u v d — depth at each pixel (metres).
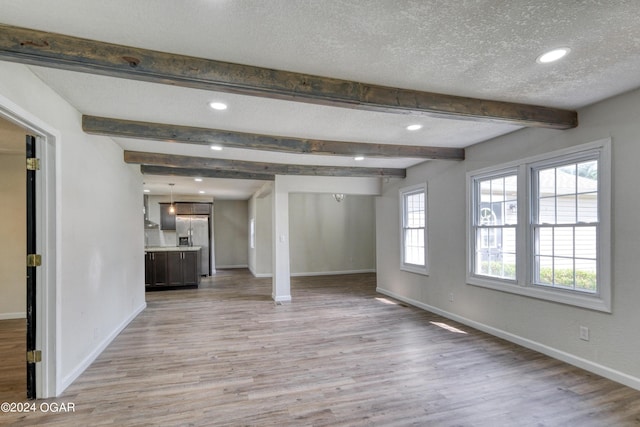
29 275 2.66
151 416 2.41
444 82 2.51
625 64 2.25
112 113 3.09
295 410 2.49
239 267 11.41
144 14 1.67
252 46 1.99
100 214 3.65
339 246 10.15
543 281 3.57
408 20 1.73
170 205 9.83
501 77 2.44
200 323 4.79
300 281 8.62
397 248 6.36
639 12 1.67
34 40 1.82
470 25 1.79
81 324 3.14
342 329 4.46
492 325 4.19
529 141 3.64
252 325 4.68
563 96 2.81
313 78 2.37
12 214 4.97
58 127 2.70
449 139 4.16
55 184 2.67
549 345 3.45
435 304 5.27
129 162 4.61
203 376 3.06
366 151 4.28
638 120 2.68
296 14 1.68
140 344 3.92
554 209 3.46
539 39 1.93
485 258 4.36
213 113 3.10
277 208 6.27
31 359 2.65
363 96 2.50
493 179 4.26
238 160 5.29
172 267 7.55
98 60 1.92
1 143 4.27
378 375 3.06
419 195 5.81
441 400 2.61
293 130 3.68
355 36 1.89
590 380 2.90
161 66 2.04
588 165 3.13
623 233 2.79
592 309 3.02
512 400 2.60
